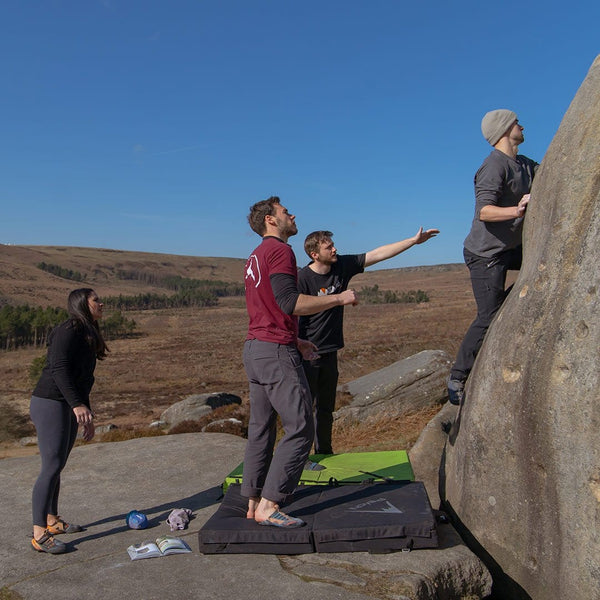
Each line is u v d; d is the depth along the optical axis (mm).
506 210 4352
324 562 3604
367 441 9859
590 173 3768
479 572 3605
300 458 3828
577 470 3416
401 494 4223
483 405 4188
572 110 4070
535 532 3732
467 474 4336
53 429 4297
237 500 4355
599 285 3473
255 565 3633
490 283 4691
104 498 5539
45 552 4164
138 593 3410
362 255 5590
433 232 5332
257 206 4008
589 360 3412
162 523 4703
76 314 4363
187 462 6613
